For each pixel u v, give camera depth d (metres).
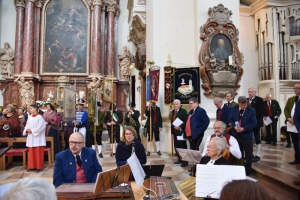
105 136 12.41
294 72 9.65
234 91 7.47
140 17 9.48
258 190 1.12
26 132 5.74
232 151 3.49
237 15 7.78
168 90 7.25
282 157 6.00
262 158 5.88
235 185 1.15
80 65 14.65
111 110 7.83
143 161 3.75
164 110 7.82
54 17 14.66
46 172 5.71
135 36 11.02
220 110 5.51
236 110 4.84
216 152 2.94
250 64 10.32
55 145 7.00
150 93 7.12
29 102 13.35
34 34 14.22
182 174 5.12
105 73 14.91
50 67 14.42
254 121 4.54
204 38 7.47
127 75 14.84
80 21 14.82
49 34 14.56
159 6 7.91
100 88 14.08
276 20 9.66
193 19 7.89
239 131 4.56
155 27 7.84
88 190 2.28
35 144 5.76
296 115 4.54
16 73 13.86
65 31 14.70
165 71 7.27
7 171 5.81
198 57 7.47
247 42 10.37
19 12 14.14
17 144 6.73
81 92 12.51
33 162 5.76
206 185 2.23
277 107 8.23
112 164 6.24
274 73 9.62
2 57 14.15
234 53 7.52
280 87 9.62
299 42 9.66
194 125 5.49
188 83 7.22
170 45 7.84
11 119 6.74
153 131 7.61
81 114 7.09
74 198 2.15
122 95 14.80
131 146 3.76
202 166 2.31
